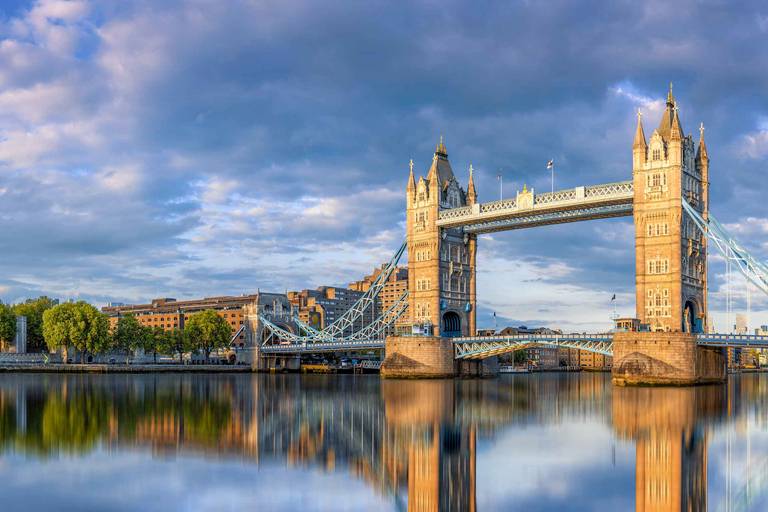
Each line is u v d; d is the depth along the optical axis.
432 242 177.75
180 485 44.97
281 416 81.81
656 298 137.00
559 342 154.62
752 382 190.50
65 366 192.62
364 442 61.84
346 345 198.62
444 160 187.12
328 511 39.28
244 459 53.47
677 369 130.00
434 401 104.06
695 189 144.12
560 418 79.19
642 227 139.12
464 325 185.12
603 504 40.34
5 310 197.00
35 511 38.88
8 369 192.12
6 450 56.34
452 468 50.12
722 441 61.78
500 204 164.62
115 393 114.69
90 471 48.66
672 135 137.25
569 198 151.38
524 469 49.75
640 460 52.69
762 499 41.25
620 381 134.38
